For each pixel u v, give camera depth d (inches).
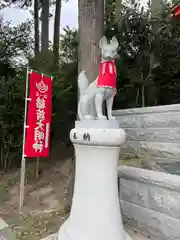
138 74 237.3
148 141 176.4
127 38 245.1
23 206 144.4
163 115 167.2
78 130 92.4
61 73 219.5
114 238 87.7
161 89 243.1
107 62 91.7
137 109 184.9
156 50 236.7
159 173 101.7
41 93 143.8
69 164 206.7
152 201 103.3
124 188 117.4
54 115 203.0
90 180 89.6
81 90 98.8
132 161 160.9
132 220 113.2
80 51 129.9
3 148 219.0
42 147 144.5
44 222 122.6
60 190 164.2
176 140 158.1
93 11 125.9
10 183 185.5
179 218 92.0
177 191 92.7
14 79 211.0
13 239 106.0
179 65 238.1
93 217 88.7
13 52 312.7
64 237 93.5
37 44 374.3
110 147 87.0
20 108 200.1
